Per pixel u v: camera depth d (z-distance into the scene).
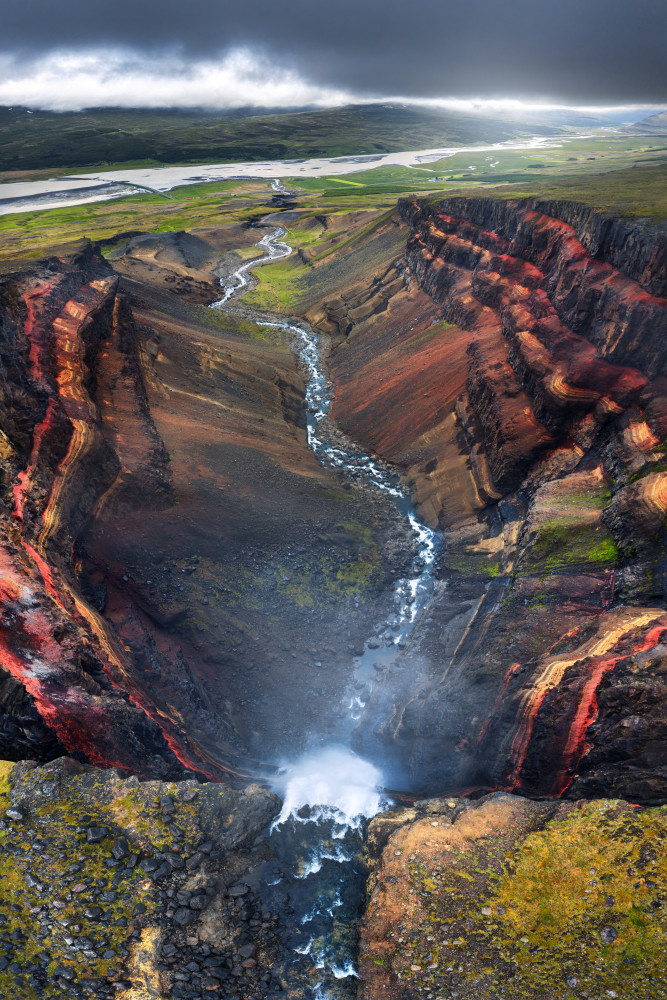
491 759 27.58
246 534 46.38
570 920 16.88
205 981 17.41
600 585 34.03
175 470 47.81
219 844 21.42
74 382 45.38
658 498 33.38
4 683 23.34
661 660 22.62
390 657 40.69
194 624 39.09
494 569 42.75
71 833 20.48
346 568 46.72
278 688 37.75
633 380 40.81
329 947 18.83
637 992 14.62
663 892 16.48
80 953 17.39
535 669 29.20
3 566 27.08
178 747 28.44
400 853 20.38
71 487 38.12
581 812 19.67
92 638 29.16
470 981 16.08
